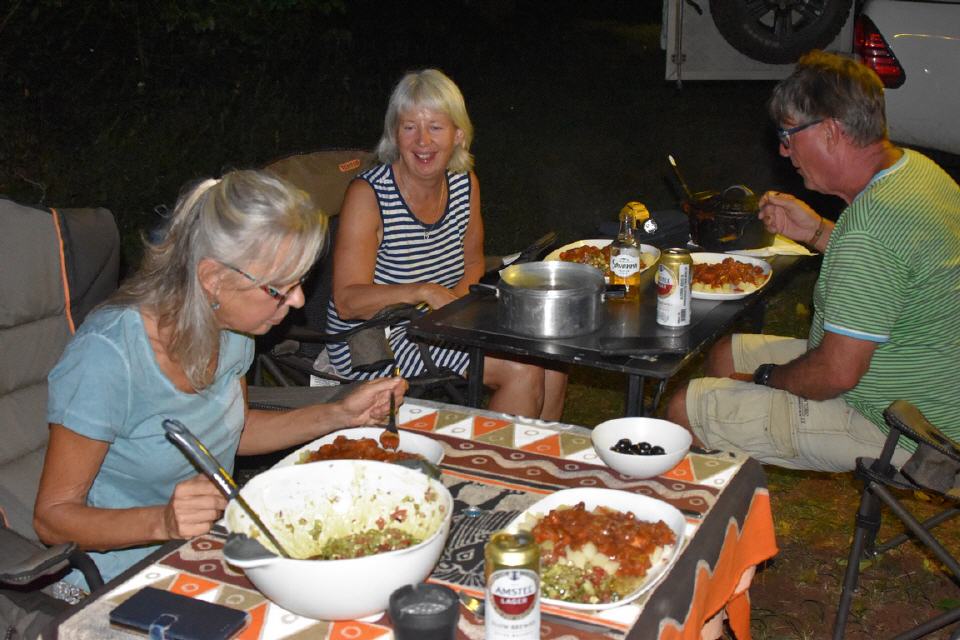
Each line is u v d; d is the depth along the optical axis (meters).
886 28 5.58
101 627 1.47
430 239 3.35
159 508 1.81
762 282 3.05
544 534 1.62
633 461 1.92
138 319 1.86
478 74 11.33
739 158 8.20
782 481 3.97
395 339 3.36
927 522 2.94
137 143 6.69
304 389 2.82
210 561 1.65
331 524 1.69
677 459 1.95
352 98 9.01
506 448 2.08
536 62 12.18
